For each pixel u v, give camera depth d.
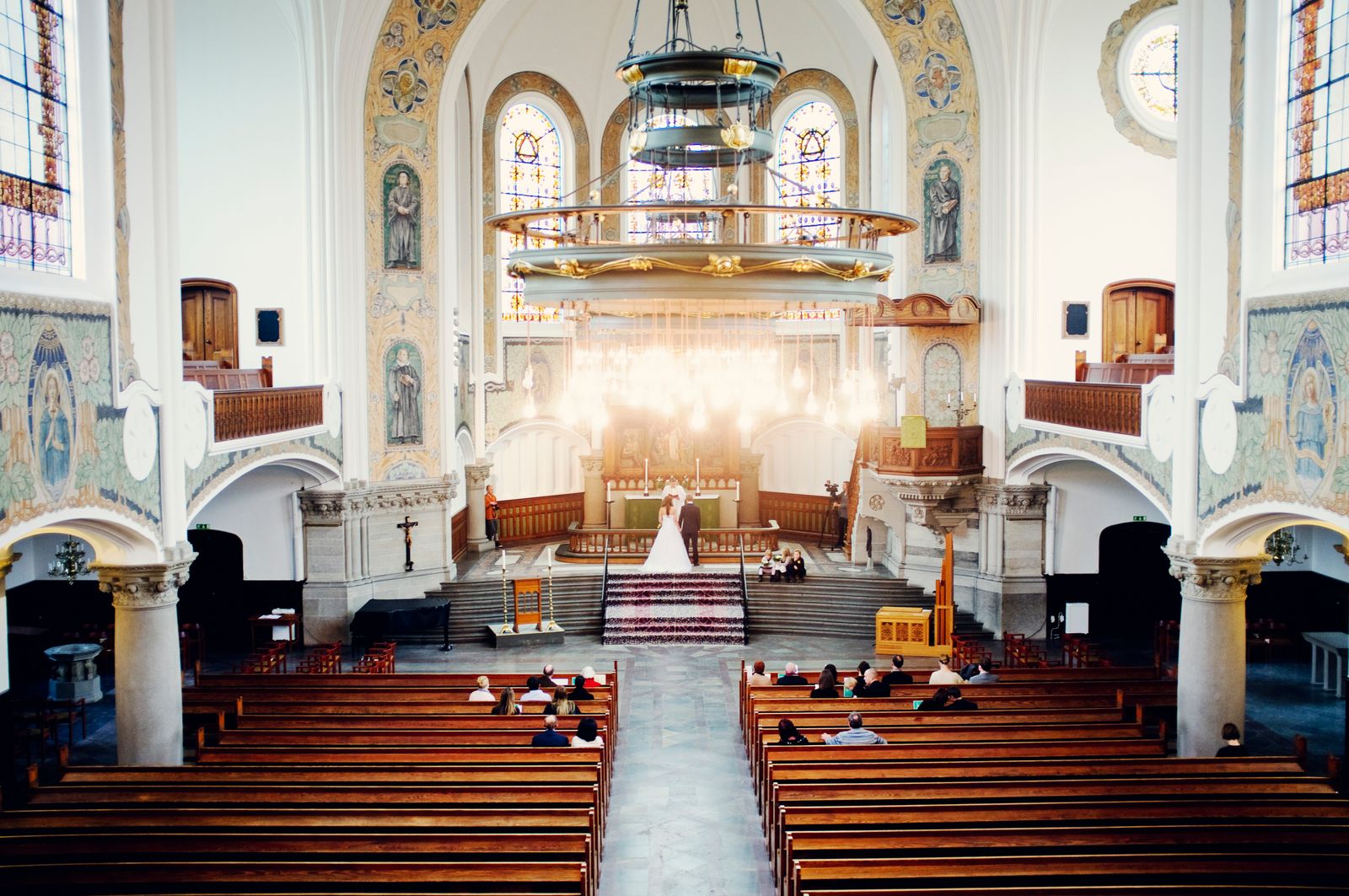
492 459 38.22
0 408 14.02
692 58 15.00
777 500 40.12
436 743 17.73
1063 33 27.97
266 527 30.08
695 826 18.11
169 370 18.80
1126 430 22.61
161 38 18.42
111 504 17.12
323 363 28.94
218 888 12.12
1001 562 30.00
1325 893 11.35
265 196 28.72
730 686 26.22
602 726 19.09
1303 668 27.59
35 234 15.71
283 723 18.77
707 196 39.16
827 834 13.02
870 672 22.78
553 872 12.21
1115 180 28.61
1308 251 16.30
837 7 35.81
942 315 29.23
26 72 15.52
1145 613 30.62
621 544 36.12
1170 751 20.52
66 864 12.18
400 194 30.89
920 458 29.70
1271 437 16.58
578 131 39.22
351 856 13.08
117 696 18.94
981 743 16.67
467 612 31.42
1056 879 12.20
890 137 31.44
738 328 19.38
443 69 31.30
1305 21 16.38
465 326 36.31
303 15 27.77
